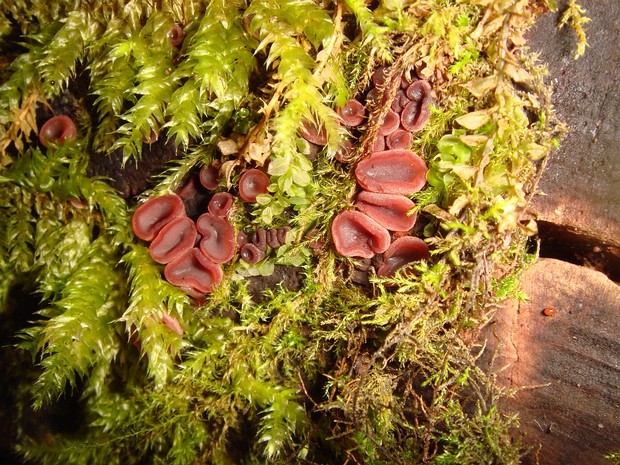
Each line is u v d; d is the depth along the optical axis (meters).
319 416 0.10
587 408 0.08
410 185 0.08
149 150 0.09
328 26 0.08
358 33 0.08
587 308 0.08
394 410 0.09
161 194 0.09
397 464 0.08
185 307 0.09
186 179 0.09
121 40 0.09
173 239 0.09
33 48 0.09
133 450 0.11
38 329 0.09
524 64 0.08
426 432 0.08
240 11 0.08
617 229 0.08
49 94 0.09
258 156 0.08
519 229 0.08
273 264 0.09
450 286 0.08
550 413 0.08
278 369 0.10
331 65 0.08
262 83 0.09
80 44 0.09
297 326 0.09
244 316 0.09
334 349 0.09
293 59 0.08
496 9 0.07
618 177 0.08
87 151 0.09
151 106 0.08
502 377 0.08
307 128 0.08
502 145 0.08
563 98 0.08
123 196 0.10
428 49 0.08
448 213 0.08
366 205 0.08
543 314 0.08
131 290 0.09
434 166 0.08
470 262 0.08
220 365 0.10
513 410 0.09
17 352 0.12
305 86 0.08
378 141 0.08
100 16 0.09
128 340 0.09
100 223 0.10
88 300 0.09
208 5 0.08
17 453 0.12
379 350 0.08
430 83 0.08
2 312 0.11
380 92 0.08
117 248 0.10
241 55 0.08
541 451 0.09
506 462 0.08
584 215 0.08
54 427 0.12
